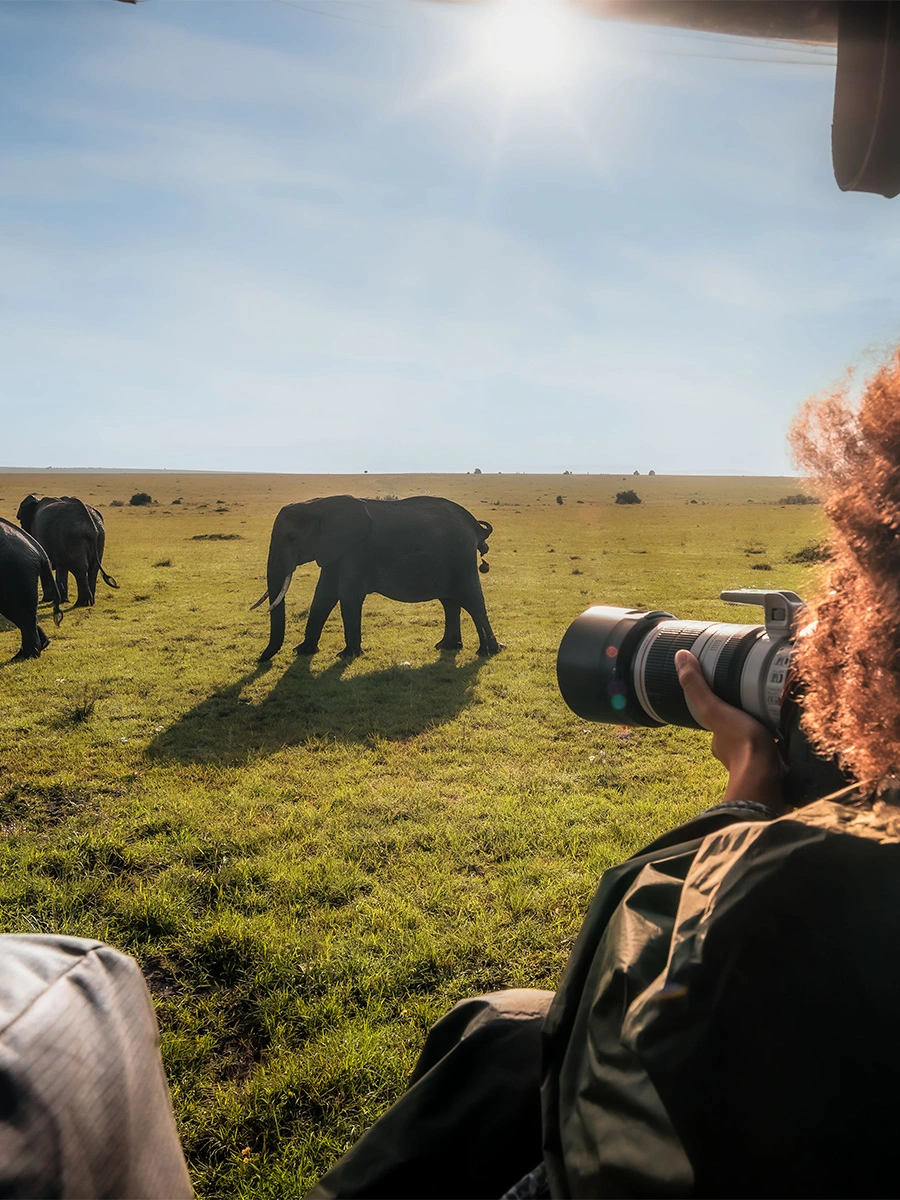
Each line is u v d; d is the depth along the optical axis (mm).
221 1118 3037
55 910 4523
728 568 22984
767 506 67188
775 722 1080
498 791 6512
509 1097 887
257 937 4148
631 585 19531
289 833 5594
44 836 5574
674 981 603
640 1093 631
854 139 1290
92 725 8312
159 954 4121
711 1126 577
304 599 17812
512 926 4340
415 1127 877
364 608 16953
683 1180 582
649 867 777
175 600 17703
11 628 14172
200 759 7277
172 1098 3137
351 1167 871
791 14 1200
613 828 5637
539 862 5105
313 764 7156
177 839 5488
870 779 686
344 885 4770
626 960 679
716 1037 587
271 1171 2783
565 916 4406
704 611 15578
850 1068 586
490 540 32906
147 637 13391
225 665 11328
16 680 10336
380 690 9852
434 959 3984
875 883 607
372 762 7246
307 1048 3375
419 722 8484
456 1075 924
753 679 1118
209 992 3838
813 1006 593
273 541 11773
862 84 1233
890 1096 583
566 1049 759
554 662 11508
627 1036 611
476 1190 840
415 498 12867
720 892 624
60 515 16578
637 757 7395
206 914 4477
